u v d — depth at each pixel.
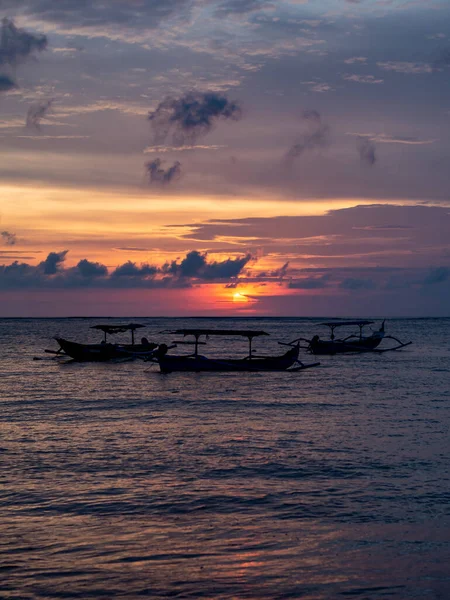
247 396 43.09
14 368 65.25
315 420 32.84
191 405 38.84
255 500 18.97
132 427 30.92
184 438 28.08
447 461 23.50
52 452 25.22
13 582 13.57
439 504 18.50
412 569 14.17
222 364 59.38
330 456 24.39
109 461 23.70
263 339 144.50
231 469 22.53
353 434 28.81
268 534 16.23
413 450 25.38
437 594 13.06
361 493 19.61
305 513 17.81
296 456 24.45
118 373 59.97
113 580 13.70
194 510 18.12
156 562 14.57
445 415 34.22
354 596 13.02
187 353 95.38
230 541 15.80
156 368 65.06
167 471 22.27
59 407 38.00
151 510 18.12
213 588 13.35
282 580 13.67
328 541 15.76
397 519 17.28
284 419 33.25
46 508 18.27
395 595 13.03
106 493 19.70
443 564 14.41
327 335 162.62
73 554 15.01
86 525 16.91
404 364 69.81
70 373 60.03
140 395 43.72
